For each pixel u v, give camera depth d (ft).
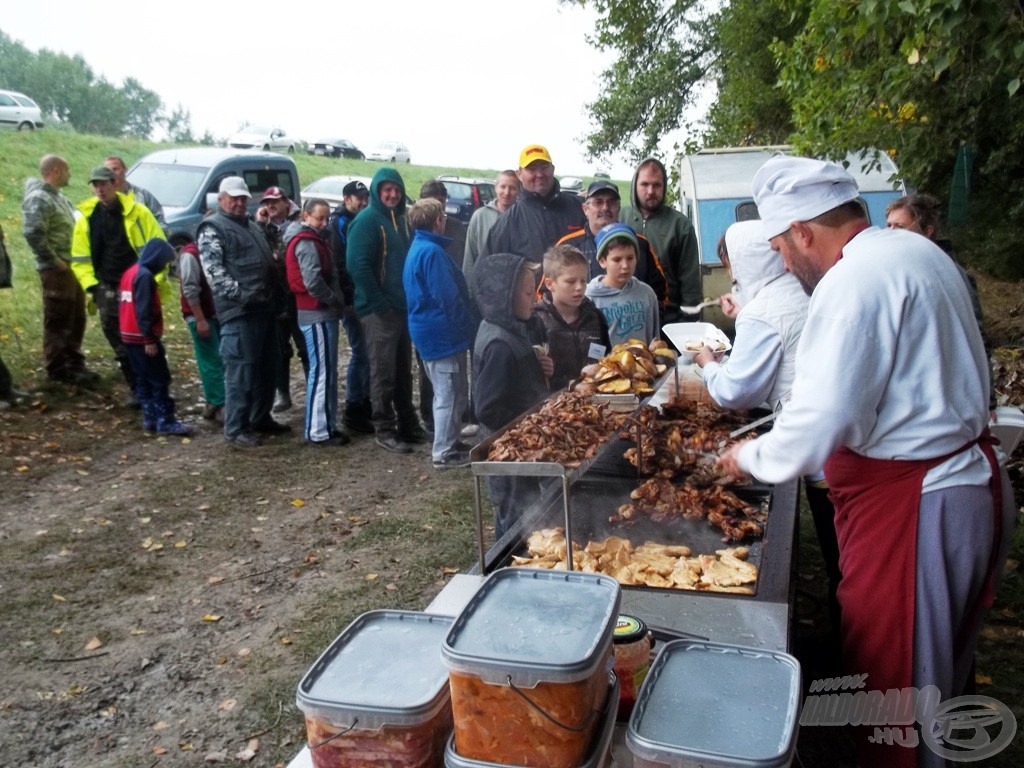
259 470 20.08
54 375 25.61
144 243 24.06
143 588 14.52
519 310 11.43
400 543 15.99
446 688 4.97
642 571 8.15
